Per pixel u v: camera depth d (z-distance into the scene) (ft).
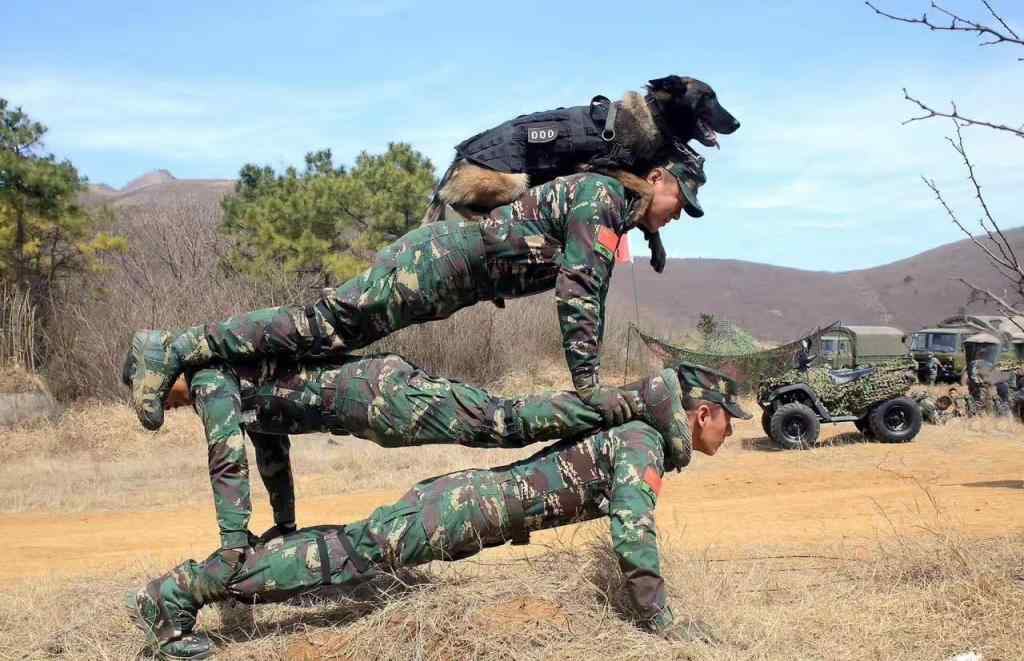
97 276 74.43
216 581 13.29
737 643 13.55
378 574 14.69
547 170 14.14
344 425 14.11
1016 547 17.95
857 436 50.65
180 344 13.61
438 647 12.98
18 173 67.72
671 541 21.48
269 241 76.95
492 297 14.44
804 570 18.04
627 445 13.62
